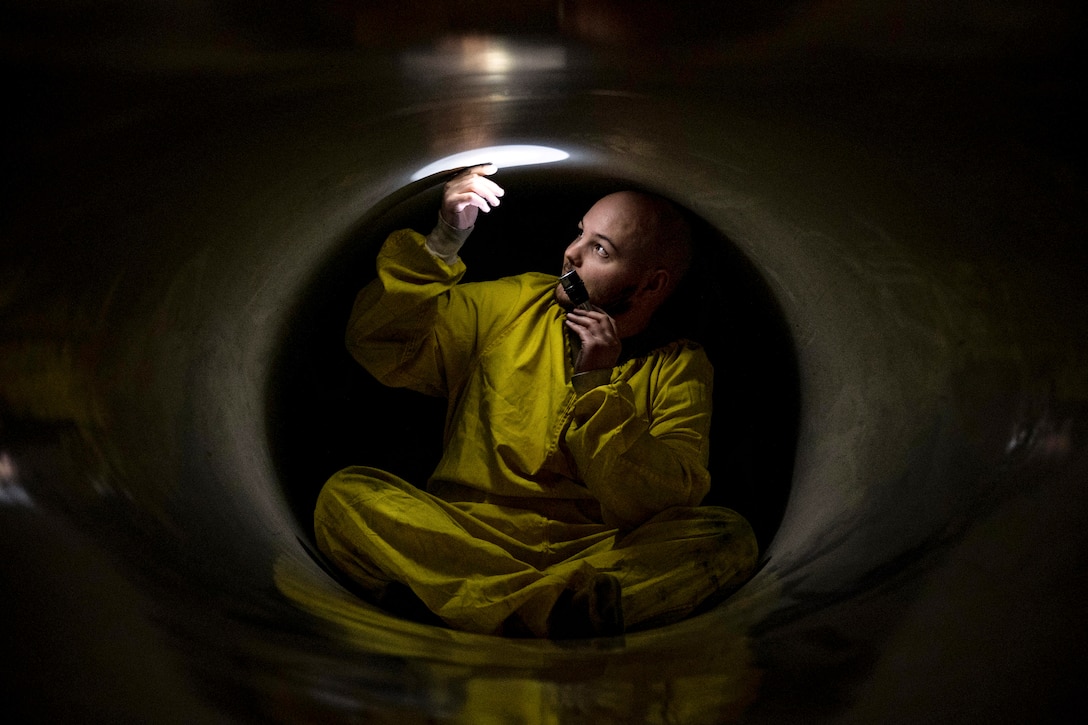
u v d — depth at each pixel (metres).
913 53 1.38
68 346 1.46
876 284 1.91
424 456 2.75
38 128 1.38
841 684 1.11
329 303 2.53
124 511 1.35
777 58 1.44
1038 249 1.50
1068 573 1.17
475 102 1.70
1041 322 1.50
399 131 1.80
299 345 2.41
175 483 1.55
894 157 1.61
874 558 1.51
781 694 1.12
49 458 1.32
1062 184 1.42
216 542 1.49
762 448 2.55
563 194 2.73
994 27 1.31
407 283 1.96
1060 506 1.30
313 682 1.09
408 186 2.25
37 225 1.41
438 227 2.00
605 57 1.47
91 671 0.95
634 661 1.34
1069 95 1.36
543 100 1.72
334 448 2.63
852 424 1.97
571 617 1.58
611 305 2.19
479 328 2.11
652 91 1.64
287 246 2.07
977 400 1.59
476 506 1.91
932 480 1.58
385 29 1.37
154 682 0.97
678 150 2.02
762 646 1.29
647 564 1.70
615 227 2.14
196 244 1.74
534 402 1.98
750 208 2.15
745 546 1.78
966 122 1.47
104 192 1.49
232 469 1.82
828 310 2.16
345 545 1.78
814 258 2.10
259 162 1.71
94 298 1.53
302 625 1.31
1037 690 1.01
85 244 1.50
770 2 1.31
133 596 1.13
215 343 1.92
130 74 1.37
